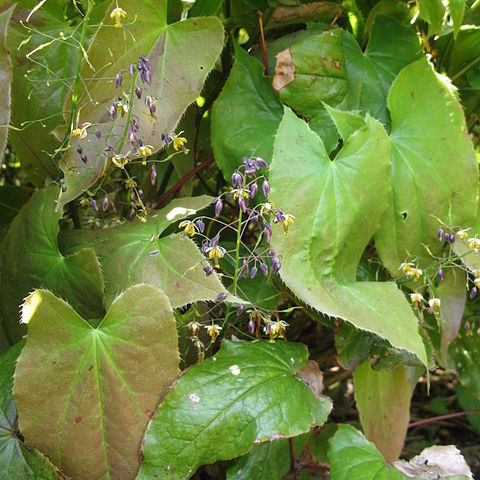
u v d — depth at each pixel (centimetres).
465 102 41
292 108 35
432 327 39
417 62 35
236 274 29
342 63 35
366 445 32
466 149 34
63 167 31
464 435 50
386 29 38
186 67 31
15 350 30
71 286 31
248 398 29
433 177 34
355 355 35
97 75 31
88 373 28
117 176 39
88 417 28
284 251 30
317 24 38
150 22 31
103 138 31
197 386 29
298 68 34
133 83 28
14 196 40
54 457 28
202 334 32
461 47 39
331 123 35
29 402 27
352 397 50
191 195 40
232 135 35
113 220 35
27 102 34
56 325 27
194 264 29
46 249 31
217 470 36
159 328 28
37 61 34
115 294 30
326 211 31
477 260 35
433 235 35
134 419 28
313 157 31
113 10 29
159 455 28
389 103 35
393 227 34
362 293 31
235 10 40
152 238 30
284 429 29
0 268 33
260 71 36
